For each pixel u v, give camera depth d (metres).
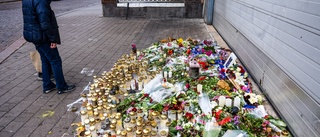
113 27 9.33
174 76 4.34
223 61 4.98
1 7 15.52
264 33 3.88
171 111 3.14
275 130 2.86
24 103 3.73
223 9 7.30
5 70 5.04
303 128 2.67
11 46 6.68
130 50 6.35
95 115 3.00
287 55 3.08
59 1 20.03
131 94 3.79
